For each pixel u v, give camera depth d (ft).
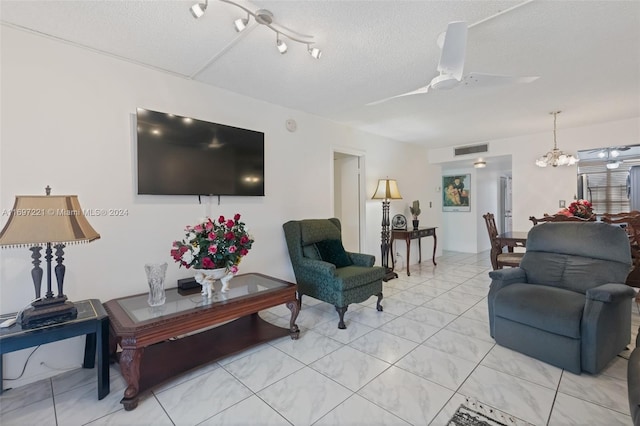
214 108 9.71
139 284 8.20
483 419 5.28
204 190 9.25
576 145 15.21
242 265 10.48
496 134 16.56
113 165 7.78
